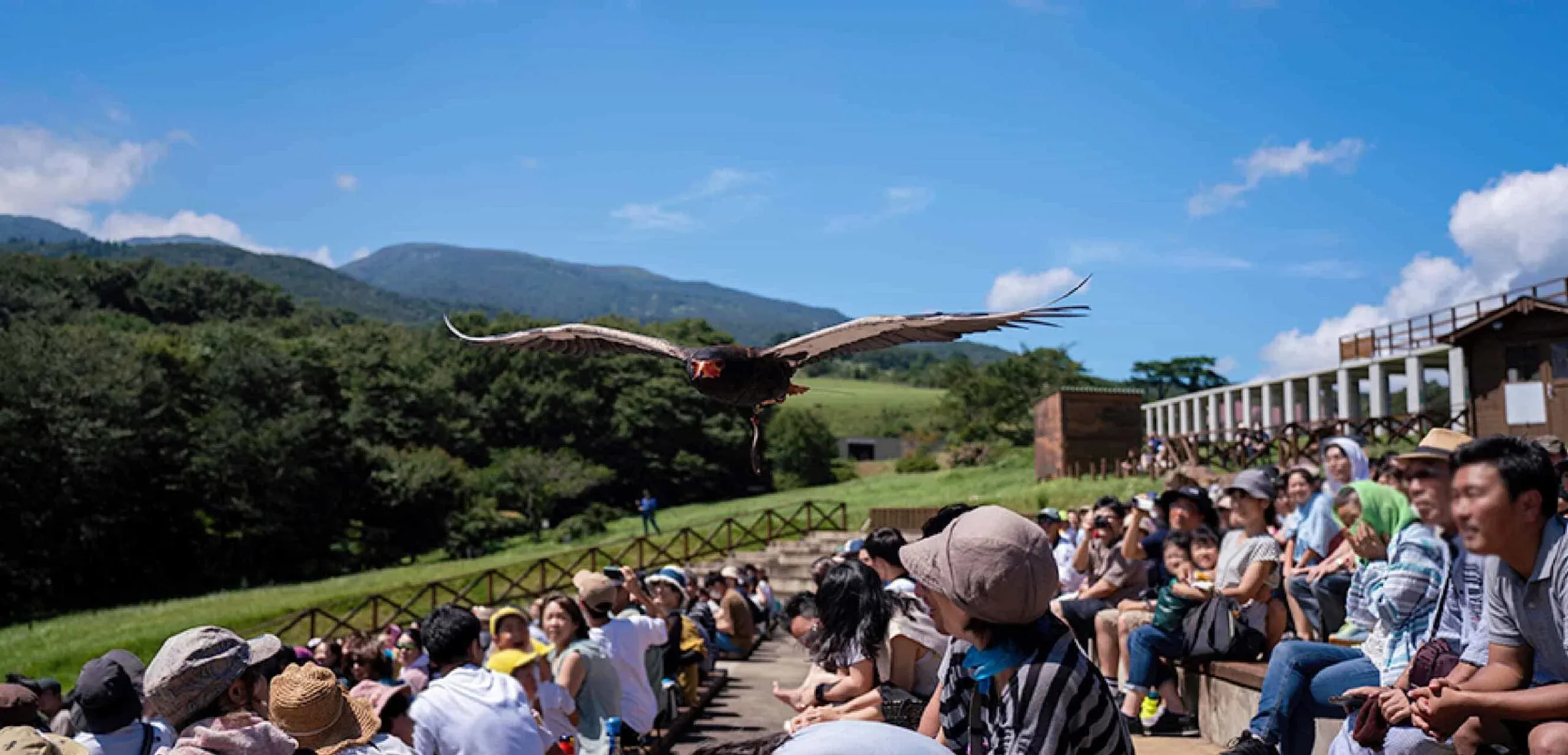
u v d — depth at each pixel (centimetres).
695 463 8706
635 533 4994
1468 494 380
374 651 864
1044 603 313
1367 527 581
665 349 650
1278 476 1043
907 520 3100
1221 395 5438
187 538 5978
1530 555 376
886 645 531
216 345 6975
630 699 793
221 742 389
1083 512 1432
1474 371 2964
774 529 3794
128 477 5684
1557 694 369
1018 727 308
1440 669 438
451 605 584
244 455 6075
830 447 9525
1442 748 430
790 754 213
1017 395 8194
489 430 8669
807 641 586
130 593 5716
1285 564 888
